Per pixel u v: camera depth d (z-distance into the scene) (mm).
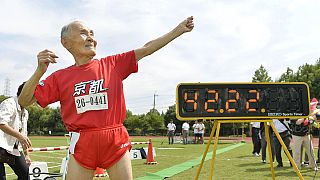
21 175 4715
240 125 49344
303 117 5562
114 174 2980
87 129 2924
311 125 9188
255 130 14523
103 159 2951
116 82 3082
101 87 2975
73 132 2990
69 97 2988
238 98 5496
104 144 2912
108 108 2961
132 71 3242
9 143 4559
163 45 3238
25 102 2982
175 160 13023
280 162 10383
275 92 5555
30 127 71750
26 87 2877
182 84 5402
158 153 16797
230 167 10414
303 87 5609
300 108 5570
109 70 3098
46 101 3002
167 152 17500
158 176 8648
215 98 5449
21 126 4750
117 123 3008
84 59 3076
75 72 3037
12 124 4566
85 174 2961
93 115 2926
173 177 8492
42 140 39250
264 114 5508
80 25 3064
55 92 3037
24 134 4844
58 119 71062
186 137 27344
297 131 9094
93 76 3006
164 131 60062
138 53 3227
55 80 3053
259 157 13898
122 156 2984
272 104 5531
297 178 8094
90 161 2928
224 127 53562
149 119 64188
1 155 4473
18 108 4602
